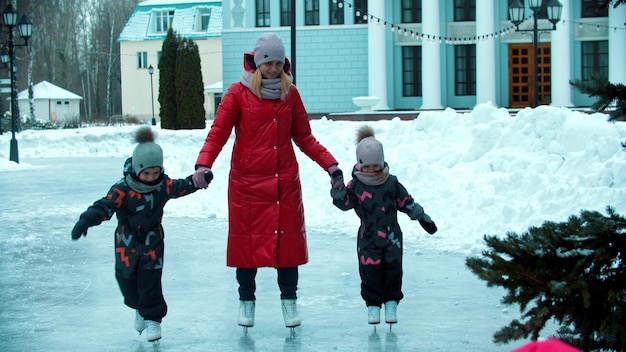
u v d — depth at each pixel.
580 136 11.53
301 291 7.25
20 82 67.75
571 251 3.54
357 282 7.58
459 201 10.59
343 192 5.78
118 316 6.48
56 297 7.17
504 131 12.45
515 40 38.28
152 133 5.41
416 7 39.28
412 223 10.27
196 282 7.73
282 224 5.81
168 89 34.12
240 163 5.83
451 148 13.30
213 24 68.12
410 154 13.51
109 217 5.28
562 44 36.16
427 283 7.41
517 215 9.43
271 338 5.78
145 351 5.48
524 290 3.48
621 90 4.37
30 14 54.06
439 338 5.68
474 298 6.85
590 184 10.00
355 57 39.75
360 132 5.96
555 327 5.56
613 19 35.84
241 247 5.83
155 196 5.39
